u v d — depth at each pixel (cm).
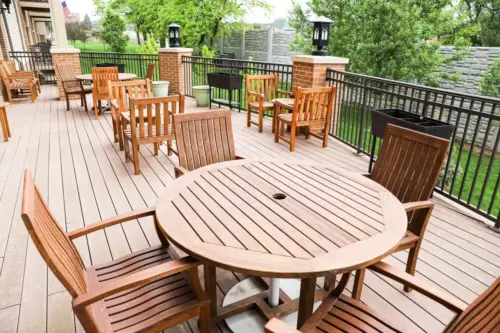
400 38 950
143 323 140
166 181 382
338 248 139
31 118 653
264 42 1825
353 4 1069
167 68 948
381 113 357
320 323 142
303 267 127
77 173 399
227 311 191
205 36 1952
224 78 743
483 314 105
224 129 277
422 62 939
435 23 983
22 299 207
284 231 151
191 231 150
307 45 1222
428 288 132
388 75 970
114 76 643
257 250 137
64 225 289
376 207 177
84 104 740
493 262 252
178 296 154
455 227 300
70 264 133
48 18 2550
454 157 778
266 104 595
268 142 540
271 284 194
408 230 211
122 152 473
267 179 212
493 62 817
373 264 144
